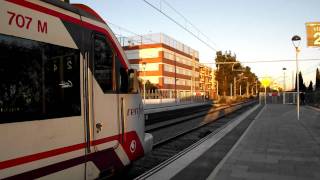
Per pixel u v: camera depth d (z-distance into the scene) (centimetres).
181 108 4047
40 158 449
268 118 2452
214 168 872
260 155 1018
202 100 6925
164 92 5216
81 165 523
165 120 2553
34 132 442
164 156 1102
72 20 526
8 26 416
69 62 512
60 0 517
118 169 633
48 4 482
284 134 1498
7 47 414
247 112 3334
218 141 1340
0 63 405
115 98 625
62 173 486
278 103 6147
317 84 8194
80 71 534
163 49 7838
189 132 1738
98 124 567
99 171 570
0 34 406
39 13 462
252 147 1158
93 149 552
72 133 505
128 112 673
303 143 1238
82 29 547
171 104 4441
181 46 9106
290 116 2625
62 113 489
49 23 479
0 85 404
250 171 823
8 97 412
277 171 822
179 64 8881
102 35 602
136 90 707
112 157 610
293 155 1016
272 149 1117
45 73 466
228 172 812
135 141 704
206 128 1950
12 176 409
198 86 10481
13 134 414
